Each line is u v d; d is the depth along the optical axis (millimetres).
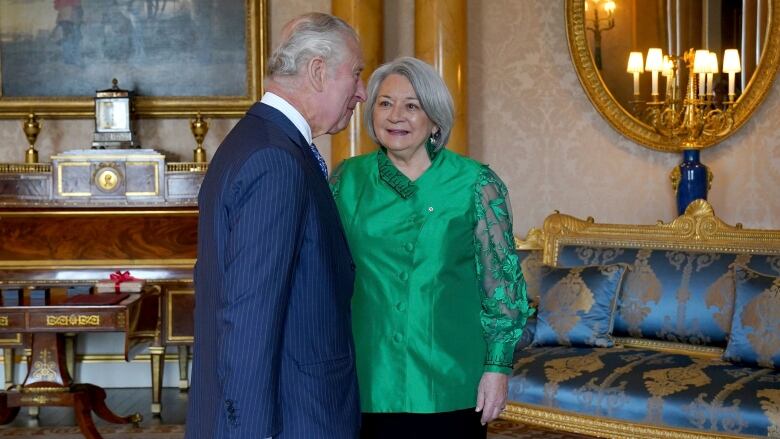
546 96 6641
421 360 2545
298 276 2076
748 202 6402
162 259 6234
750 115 6305
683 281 5078
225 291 1984
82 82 6617
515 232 6680
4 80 6586
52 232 6258
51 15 6586
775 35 6223
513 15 6645
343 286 2188
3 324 4785
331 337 2137
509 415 4688
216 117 6668
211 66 6641
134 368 6754
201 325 2123
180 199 6188
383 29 6387
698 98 6277
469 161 2646
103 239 6262
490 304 2635
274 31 6695
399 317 2561
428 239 2568
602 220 6625
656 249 5285
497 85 6668
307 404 2082
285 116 2154
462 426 2605
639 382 4410
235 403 1938
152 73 6629
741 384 4270
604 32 6449
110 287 5488
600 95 6473
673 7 6316
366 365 2566
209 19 6637
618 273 5168
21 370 6570
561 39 6617
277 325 1973
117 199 6160
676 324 5020
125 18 6617
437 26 6195
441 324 2564
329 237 2119
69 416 5945
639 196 6570
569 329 5078
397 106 2564
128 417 5555
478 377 2615
